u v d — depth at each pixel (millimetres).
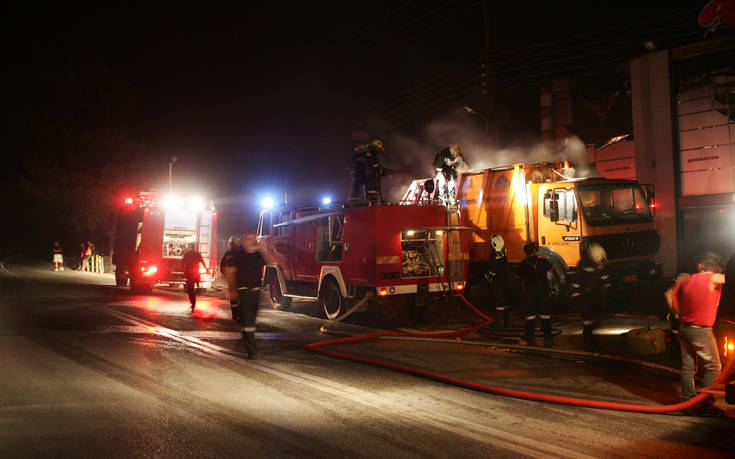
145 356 8742
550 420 5715
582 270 9680
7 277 27016
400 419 5703
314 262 14242
